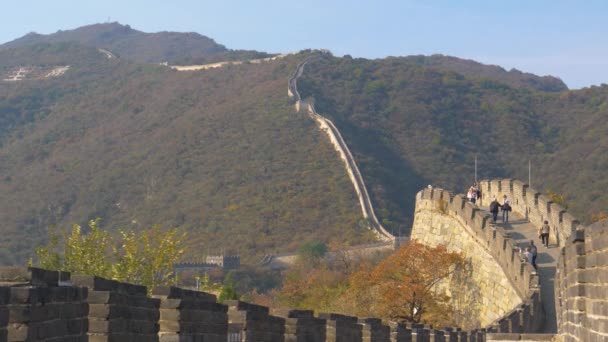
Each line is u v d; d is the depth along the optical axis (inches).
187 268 5679.1
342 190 7150.6
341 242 5905.5
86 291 539.8
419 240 3403.1
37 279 492.4
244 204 7071.9
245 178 7450.8
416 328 1449.3
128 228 7032.5
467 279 2915.8
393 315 2903.5
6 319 443.8
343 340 1083.3
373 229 6594.5
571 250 991.0
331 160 7568.9
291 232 6653.5
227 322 765.3
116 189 7613.2
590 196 6328.7
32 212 7342.5
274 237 6574.8
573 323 979.9
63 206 7485.2
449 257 2972.4
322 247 5920.3
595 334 829.8
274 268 5910.4
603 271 795.4
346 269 4313.5
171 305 679.7
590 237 866.8
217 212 7007.9
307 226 6717.5
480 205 3388.3
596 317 828.0
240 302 834.2
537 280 2170.3
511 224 2925.7
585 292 901.8
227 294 2055.9
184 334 685.3
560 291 1285.7
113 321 567.5
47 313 479.8
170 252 1861.5
